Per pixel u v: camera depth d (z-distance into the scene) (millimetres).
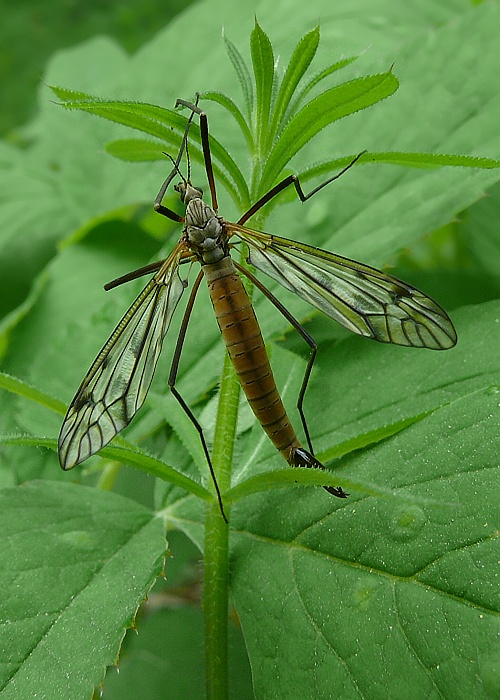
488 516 168
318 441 184
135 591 175
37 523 179
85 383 171
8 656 172
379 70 209
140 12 393
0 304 241
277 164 180
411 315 173
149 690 207
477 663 163
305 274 176
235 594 175
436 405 182
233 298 179
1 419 209
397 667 165
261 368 177
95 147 237
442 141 202
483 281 218
